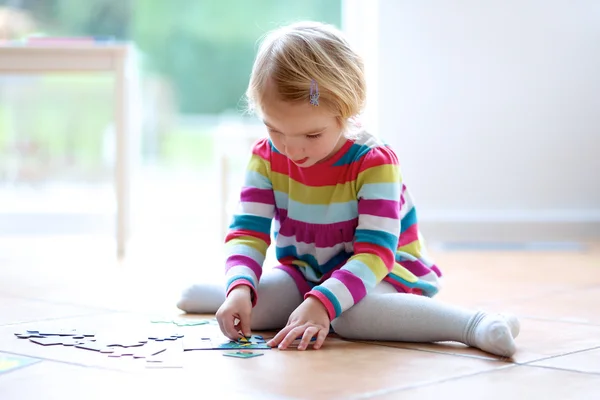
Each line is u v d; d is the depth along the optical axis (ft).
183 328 4.08
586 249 8.86
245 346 3.65
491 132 9.83
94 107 10.29
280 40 3.87
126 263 7.50
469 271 7.02
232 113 12.79
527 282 6.31
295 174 4.26
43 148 10.32
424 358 3.50
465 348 3.73
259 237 4.32
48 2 10.41
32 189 10.37
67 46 7.57
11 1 10.05
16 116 10.23
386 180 4.08
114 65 7.69
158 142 12.60
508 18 9.76
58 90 10.21
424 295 4.40
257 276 4.16
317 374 3.17
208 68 12.64
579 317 4.68
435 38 9.75
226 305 3.85
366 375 3.17
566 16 9.79
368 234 4.00
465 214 9.81
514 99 9.82
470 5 9.73
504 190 9.88
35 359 3.36
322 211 4.21
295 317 3.73
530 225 9.83
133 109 8.95
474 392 2.94
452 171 9.84
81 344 3.64
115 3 11.26
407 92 9.79
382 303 3.85
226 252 4.29
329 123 3.84
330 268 4.29
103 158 10.38
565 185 9.93
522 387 3.02
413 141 9.82
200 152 12.86
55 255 8.14
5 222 10.27
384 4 9.71
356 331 3.90
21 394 2.86
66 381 3.02
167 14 12.35
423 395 2.89
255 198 4.37
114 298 5.25
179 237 10.34
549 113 9.86
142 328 4.07
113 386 2.96
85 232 10.28
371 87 10.02
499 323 3.58
